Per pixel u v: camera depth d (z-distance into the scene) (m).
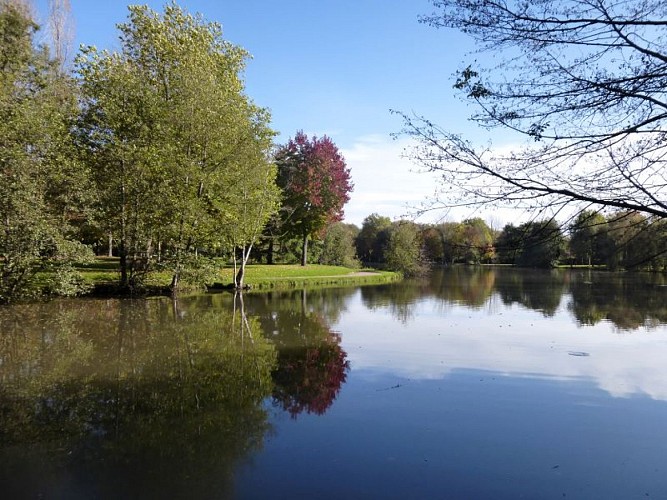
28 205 13.79
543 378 8.50
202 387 7.95
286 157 36.19
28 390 7.68
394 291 25.64
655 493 4.68
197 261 20.06
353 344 11.45
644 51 3.59
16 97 16.36
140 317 14.70
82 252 15.70
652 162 3.63
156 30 20.59
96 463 5.25
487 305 19.23
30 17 25.03
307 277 30.56
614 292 24.36
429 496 4.60
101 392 7.62
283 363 9.58
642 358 9.98
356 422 6.45
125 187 18.19
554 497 4.59
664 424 6.39
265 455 5.46
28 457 5.39
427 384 8.16
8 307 15.71
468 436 5.98
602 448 5.66
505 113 3.94
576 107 3.75
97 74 18.97
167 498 4.56
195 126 18.98
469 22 3.86
